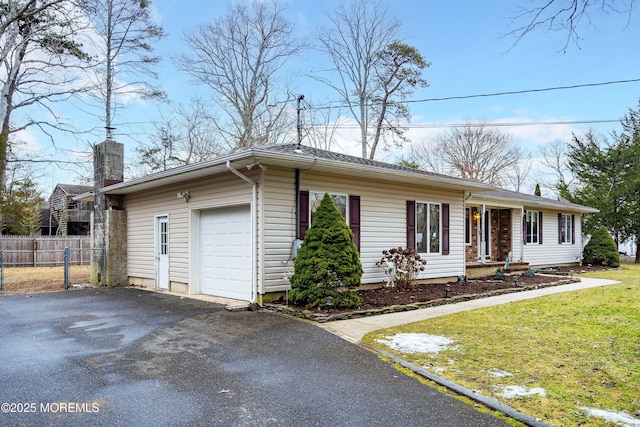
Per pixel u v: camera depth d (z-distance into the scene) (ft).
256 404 11.66
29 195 74.13
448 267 38.63
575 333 19.39
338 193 30.07
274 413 11.10
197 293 31.83
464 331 19.80
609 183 74.13
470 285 36.27
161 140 79.56
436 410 11.34
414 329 20.18
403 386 13.04
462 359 15.53
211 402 11.77
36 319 22.89
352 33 81.82
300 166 26.50
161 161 79.71
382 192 33.12
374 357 15.87
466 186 37.06
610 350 16.63
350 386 13.01
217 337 18.78
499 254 54.49
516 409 11.25
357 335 18.98
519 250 53.16
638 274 49.65
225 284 29.50
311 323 21.34
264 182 25.86
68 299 29.94
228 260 29.32
